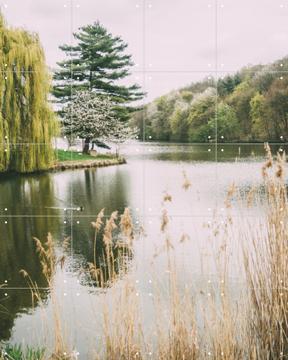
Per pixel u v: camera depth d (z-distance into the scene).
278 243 2.14
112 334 2.32
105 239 2.30
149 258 2.63
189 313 2.24
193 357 2.17
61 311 2.63
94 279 2.64
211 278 2.56
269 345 2.13
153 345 2.40
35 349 2.55
